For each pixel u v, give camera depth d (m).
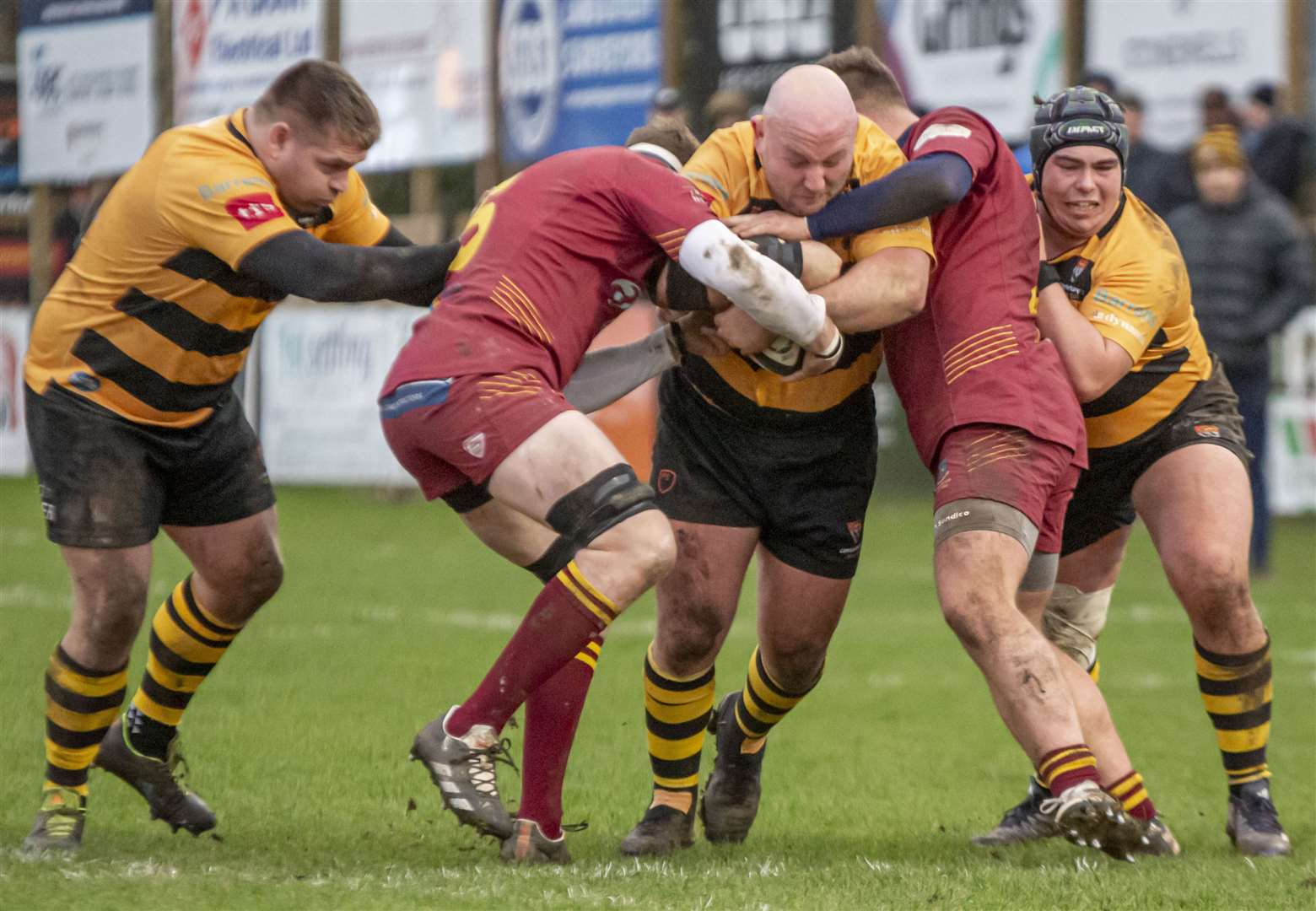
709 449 17.86
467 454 15.40
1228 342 41.59
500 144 64.88
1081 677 18.39
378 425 60.81
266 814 19.19
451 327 15.60
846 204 16.53
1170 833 18.52
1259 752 18.92
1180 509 18.61
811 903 14.30
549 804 16.41
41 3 73.12
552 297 15.80
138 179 16.48
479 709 15.58
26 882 14.29
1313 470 53.12
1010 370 16.97
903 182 16.48
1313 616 38.03
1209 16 53.31
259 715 24.86
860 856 17.88
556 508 15.20
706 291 16.27
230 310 16.77
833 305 16.45
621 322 52.62
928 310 17.41
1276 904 14.62
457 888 14.43
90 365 16.73
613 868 16.05
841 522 17.98
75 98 72.81
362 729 24.02
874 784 22.31
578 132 61.75
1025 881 15.48
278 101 16.28
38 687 26.22
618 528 15.19
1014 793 21.92
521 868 15.81
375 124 16.47
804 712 27.55
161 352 16.73
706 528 17.84
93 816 19.30
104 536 16.72
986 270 17.27
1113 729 18.17
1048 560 17.84
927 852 18.30
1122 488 19.23
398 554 46.38
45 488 16.94
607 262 16.08
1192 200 44.62
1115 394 18.72
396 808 19.55
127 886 14.19
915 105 57.88
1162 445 18.91
